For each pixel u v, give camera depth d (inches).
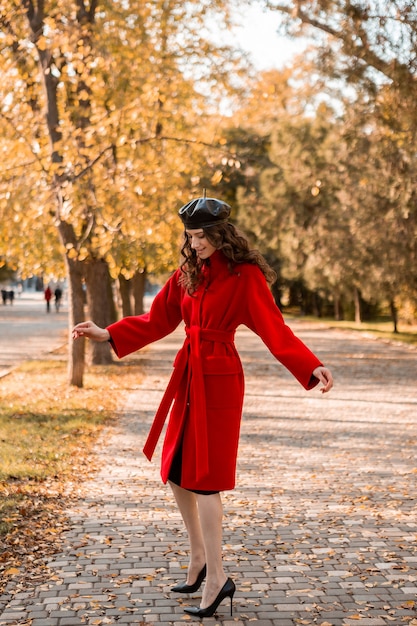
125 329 156.9
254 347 995.9
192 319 151.2
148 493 249.4
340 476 279.6
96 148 470.9
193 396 147.7
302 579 170.9
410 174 674.8
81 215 476.1
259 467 294.8
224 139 512.4
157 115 490.6
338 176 881.5
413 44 508.1
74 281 535.5
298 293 2142.0
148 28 534.3
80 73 530.6
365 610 153.2
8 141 501.0
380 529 210.8
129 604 155.3
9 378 604.1
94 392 518.6
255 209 1139.3
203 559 159.6
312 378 142.7
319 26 528.4
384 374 674.8
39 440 335.0
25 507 223.8
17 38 518.0
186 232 149.3
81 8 536.7
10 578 169.0
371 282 1004.6
